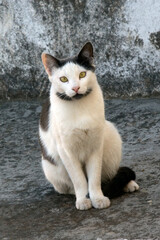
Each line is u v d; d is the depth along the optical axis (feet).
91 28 27.17
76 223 14.78
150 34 26.30
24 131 25.30
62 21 27.50
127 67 27.07
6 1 27.86
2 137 24.94
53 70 15.61
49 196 17.40
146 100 26.66
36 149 23.08
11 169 20.94
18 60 28.53
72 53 27.96
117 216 14.79
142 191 16.46
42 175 19.72
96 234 13.79
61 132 15.38
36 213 15.99
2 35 28.35
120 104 26.55
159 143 21.61
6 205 16.94
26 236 14.38
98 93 15.65
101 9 26.76
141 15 26.21
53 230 14.53
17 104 28.48
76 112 15.21
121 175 16.33
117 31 26.76
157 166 18.70
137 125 24.03
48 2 27.32
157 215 14.44
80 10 27.09
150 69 26.76
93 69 15.65
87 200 15.76
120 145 17.15
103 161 16.89
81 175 15.92
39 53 28.19
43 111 17.24
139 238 13.16
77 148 15.66
